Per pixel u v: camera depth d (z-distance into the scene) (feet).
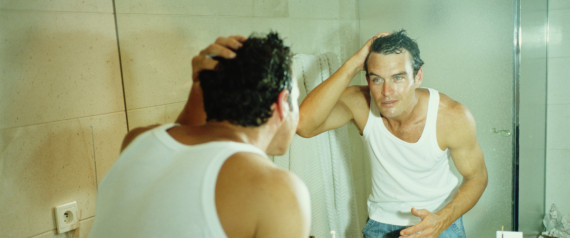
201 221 1.98
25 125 3.68
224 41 2.52
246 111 2.23
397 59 2.92
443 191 3.05
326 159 3.39
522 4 2.75
